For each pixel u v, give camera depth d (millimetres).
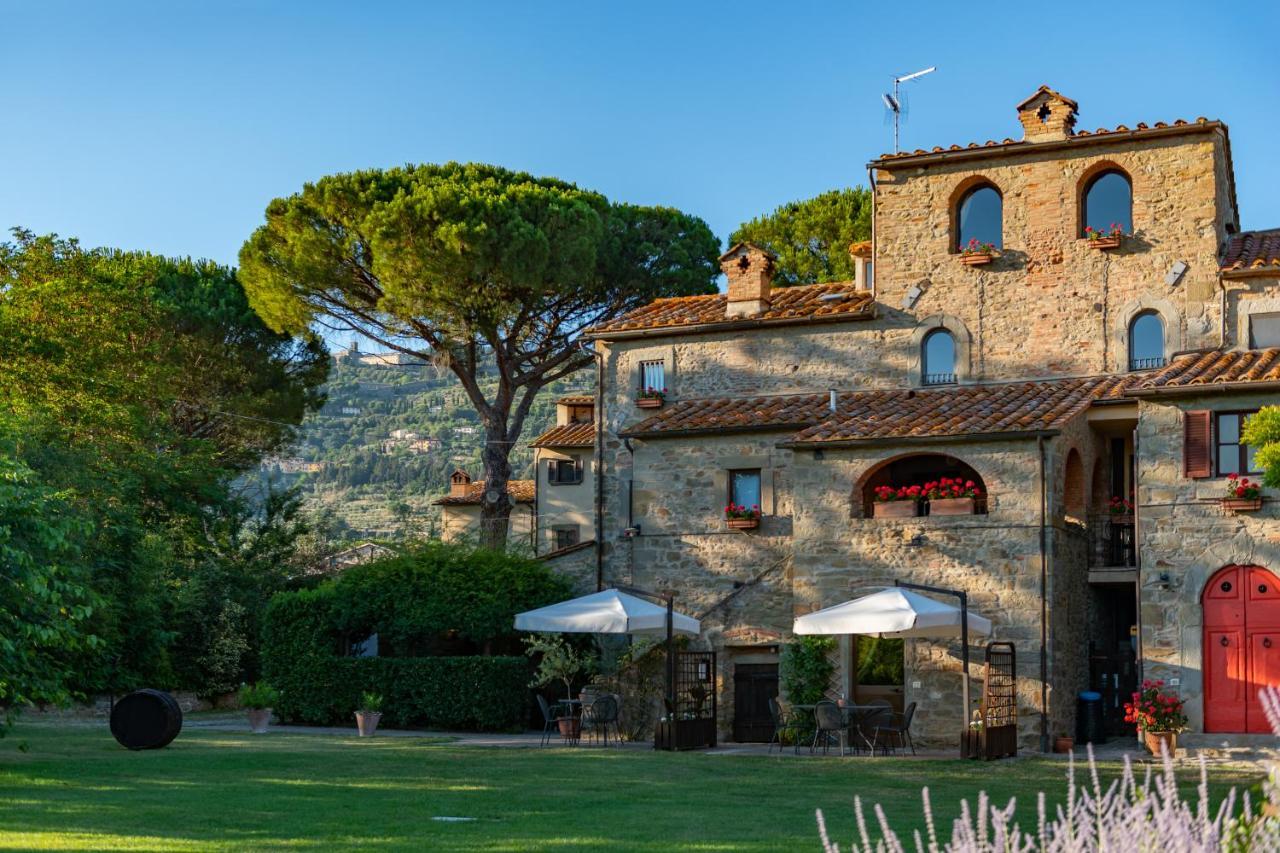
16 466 18125
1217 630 23000
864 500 25969
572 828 13992
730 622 27281
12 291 36344
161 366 39406
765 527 27609
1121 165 27344
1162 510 23516
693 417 28688
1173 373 24391
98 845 12008
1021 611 23672
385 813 14945
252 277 38938
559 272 37094
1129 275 27094
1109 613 26609
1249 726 22594
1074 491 25531
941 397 27250
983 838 6570
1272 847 6516
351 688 29109
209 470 40062
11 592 17562
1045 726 23203
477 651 30953
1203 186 26656
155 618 26797
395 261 35938
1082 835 6367
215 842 12469
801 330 29547
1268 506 22750
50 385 35438
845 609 22500
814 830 13953
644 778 19016
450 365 39344
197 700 37750
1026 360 27750
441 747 23938
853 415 26797
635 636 28281
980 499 24797
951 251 28641
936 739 24234
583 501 50219
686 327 30109
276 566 42469
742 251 30109
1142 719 22719
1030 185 28047
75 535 24375
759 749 24312
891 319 28859
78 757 20578
